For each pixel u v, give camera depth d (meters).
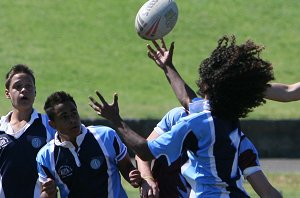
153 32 18.97
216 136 15.34
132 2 78.81
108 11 77.31
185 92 16.91
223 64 15.38
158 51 17.56
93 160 18.39
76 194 18.56
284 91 17.41
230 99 15.34
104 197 18.52
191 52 70.75
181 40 72.62
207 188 15.52
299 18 77.38
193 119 15.45
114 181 18.66
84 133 18.45
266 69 15.46
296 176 44.91
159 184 18.34
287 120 54.47
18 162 21.25
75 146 18.42
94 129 18.69
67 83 64.81
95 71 67.56
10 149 21.28
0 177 21.39
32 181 21.30
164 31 19.03
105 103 15.95
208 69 15.48
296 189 40.31
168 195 18.23
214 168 15.42
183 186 18.11
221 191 15.48
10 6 77.06
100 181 18.50
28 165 21.27
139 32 19.16
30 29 73.50
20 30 73.12
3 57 68.31
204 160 15.46
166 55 17.39
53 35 73.00
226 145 15.38
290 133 54.53
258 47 15.63
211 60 15.55
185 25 74.94
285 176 44.78
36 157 20.09
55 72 66.62
